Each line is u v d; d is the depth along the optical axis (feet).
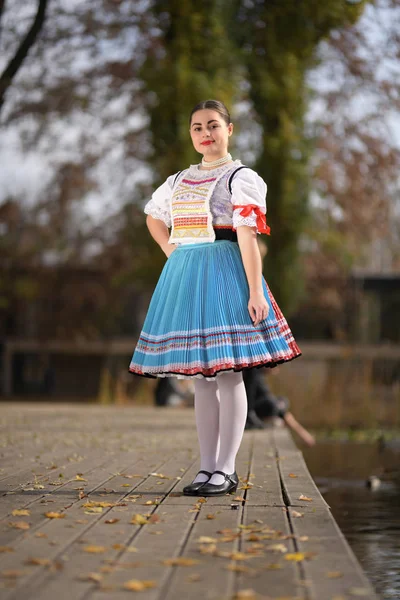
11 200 78.64
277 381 48.62
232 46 52.03
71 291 79.36
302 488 14.82
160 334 14.35
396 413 46.29
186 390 48.44
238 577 8.80
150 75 51.42
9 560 9.43
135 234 71.26
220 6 51.47
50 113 70.85
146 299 79.66
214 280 14.15
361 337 76.95
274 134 54.80
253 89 54.65
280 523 11.58
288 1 53.11
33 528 11.17
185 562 9.33
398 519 17.75
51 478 16.07
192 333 14.01
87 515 12.12
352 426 45.03
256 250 14.05
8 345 78.38
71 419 35.32
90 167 75.61
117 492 14.32
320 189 70.59
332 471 26.16
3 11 58.70
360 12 53.36
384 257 86.69
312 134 56.08
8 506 12.84
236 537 10.60
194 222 14.46
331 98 67.41
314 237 71.15
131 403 55.52
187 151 50.60
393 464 28.27
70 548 10.04
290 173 54.80
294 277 55.57
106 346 77.71
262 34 53.93
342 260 74.84
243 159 59.31
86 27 64.69
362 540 15.43
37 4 58.54
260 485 15.39
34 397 70.28
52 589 8.30
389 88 65.77
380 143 69.56
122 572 8.97
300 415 46.60
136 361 14.64
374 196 71.77
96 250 79.30
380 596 11.35
